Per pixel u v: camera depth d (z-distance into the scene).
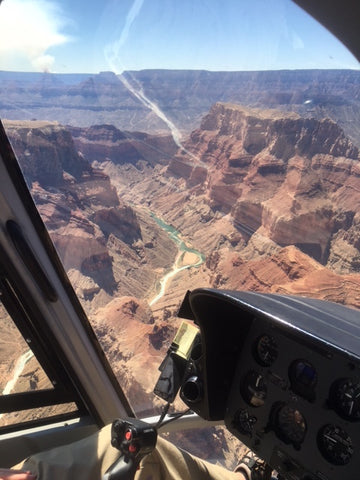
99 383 2.52
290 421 1.58
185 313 1.75
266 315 1.38
